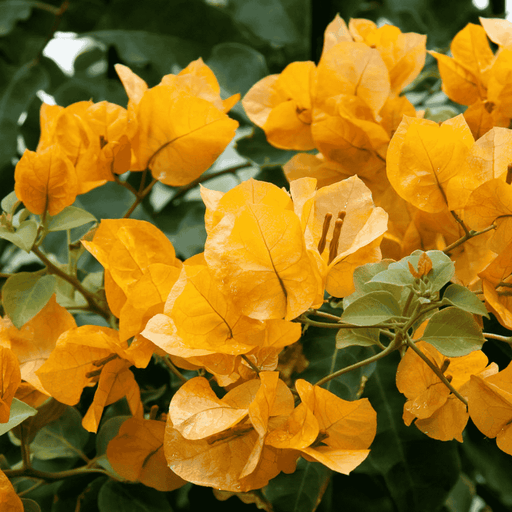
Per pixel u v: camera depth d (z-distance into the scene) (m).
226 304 0.52
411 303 0.54
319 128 0.61
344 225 0.55
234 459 0.53
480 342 0.52
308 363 0.61
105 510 0.60
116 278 0.55
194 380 0.53
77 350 0.56
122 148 0.61
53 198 0.59
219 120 0.60
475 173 0.55
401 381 0.55
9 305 0.57
